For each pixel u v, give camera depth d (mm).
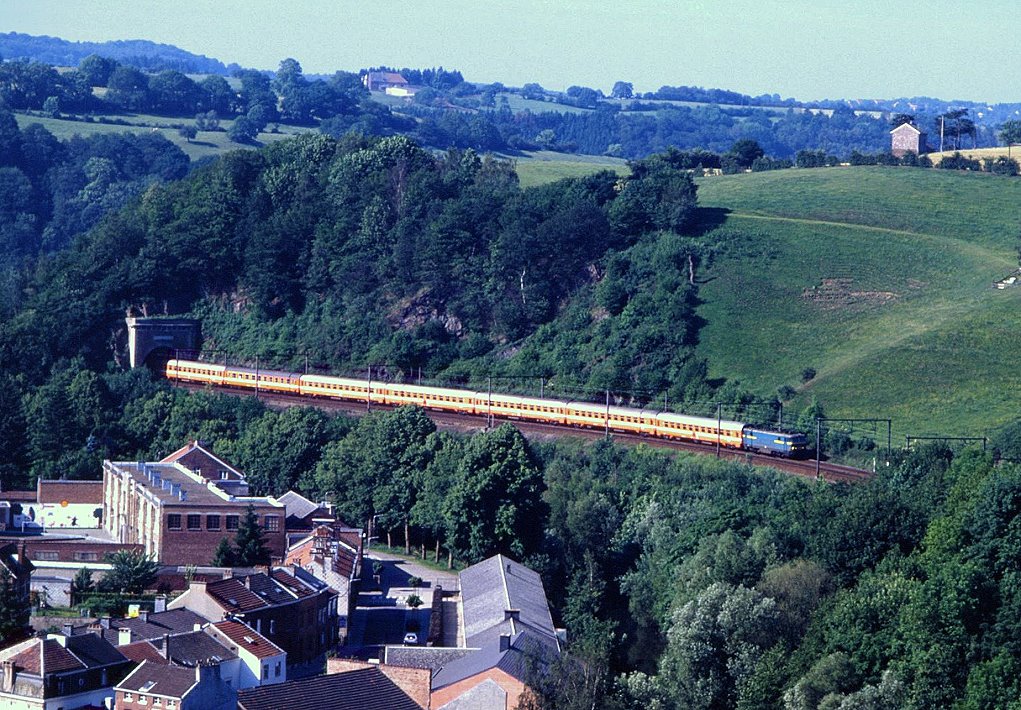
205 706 165250
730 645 188250
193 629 192625
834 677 175000
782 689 178250
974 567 189750
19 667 175875
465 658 181875
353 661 178875
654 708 177000
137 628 190250
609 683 179500
